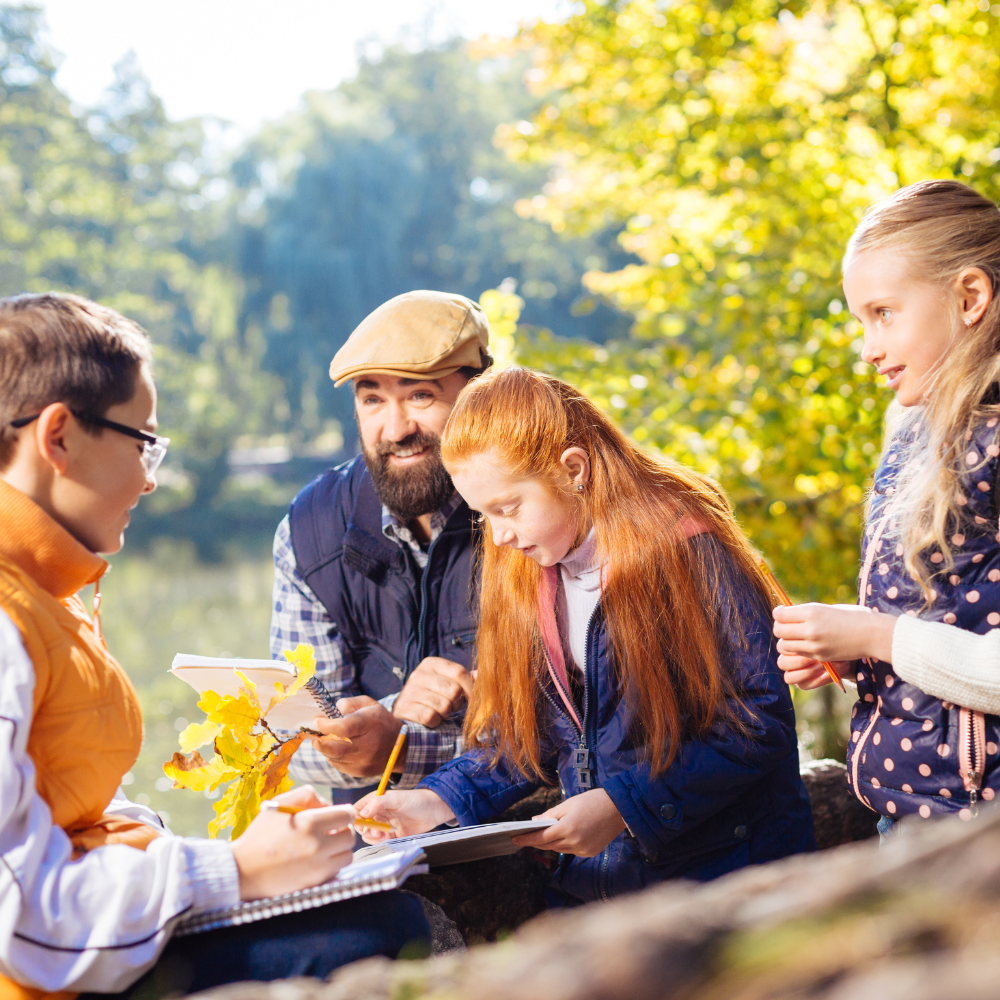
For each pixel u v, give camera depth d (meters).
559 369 4.88
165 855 1.18
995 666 1.43
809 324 4.71
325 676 2.39
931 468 1.53
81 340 1.27
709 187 5.74
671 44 5.70
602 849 1.74
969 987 0.43
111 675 1.27
